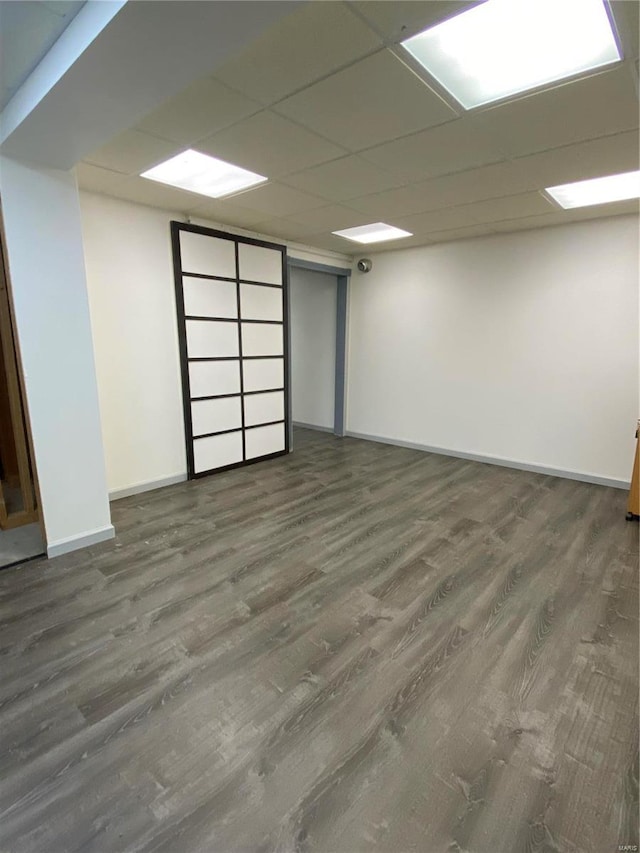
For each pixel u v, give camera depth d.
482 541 3.05
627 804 1.33
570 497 3.91
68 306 2.69
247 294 4.65
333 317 6.27
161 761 1.46
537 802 1.34
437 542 3.04
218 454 4.62
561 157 2.64
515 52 1.71
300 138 2.42
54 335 2.66
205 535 3.13
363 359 6.02
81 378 2.80
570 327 4.27
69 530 2.86
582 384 4.27
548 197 3.39
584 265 4.12
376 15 1.50
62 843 1.23
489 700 1.72
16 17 1.52
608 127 2.27
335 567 2.71
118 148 2.57
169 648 2.00
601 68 1.79
